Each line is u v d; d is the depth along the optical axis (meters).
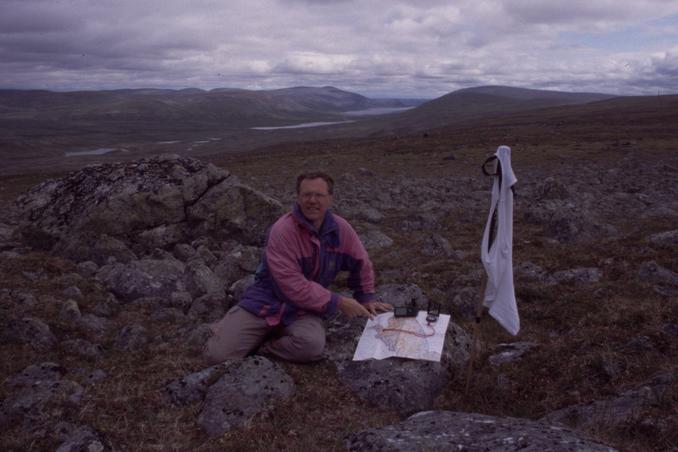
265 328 6.17
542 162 37.56
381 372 5.75
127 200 12.27
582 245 11.97
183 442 4.80
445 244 12.05
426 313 6.25
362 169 35.31
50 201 12.93
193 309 8.55
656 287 8.50
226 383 5.38
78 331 7.50
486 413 5.37
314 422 5.12
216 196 12.90
